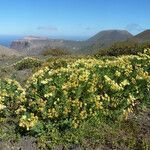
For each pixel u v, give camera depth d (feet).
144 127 33.65
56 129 30.99
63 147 29.81
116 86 34.17
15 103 34.88
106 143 30.71
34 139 30.45
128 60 42.78
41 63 74.74
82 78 32.55
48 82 32.86
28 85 36.58
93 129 32.14
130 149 29.84
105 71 36.60
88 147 29.96
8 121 32.89
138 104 38.04
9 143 29.81
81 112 31.58
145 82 37.76
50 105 31.58
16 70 70.74
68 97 32.07
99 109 33.32
